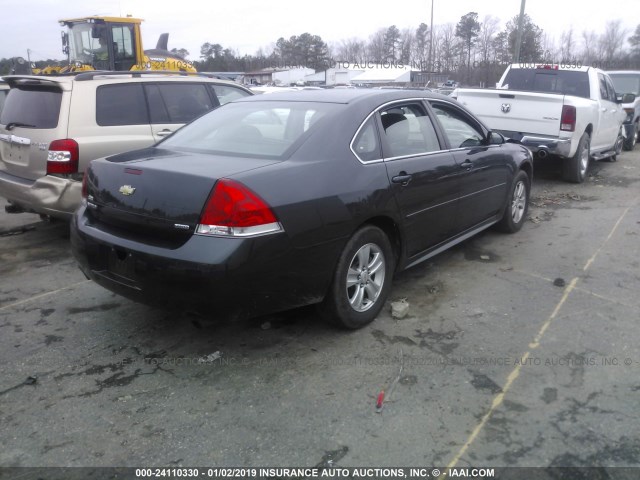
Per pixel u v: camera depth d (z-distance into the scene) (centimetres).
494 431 281
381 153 398
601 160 1191
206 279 302
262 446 271
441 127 475
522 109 852
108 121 573
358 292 385
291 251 326
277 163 343
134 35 1415
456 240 502
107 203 352
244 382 325
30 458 264
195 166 338
